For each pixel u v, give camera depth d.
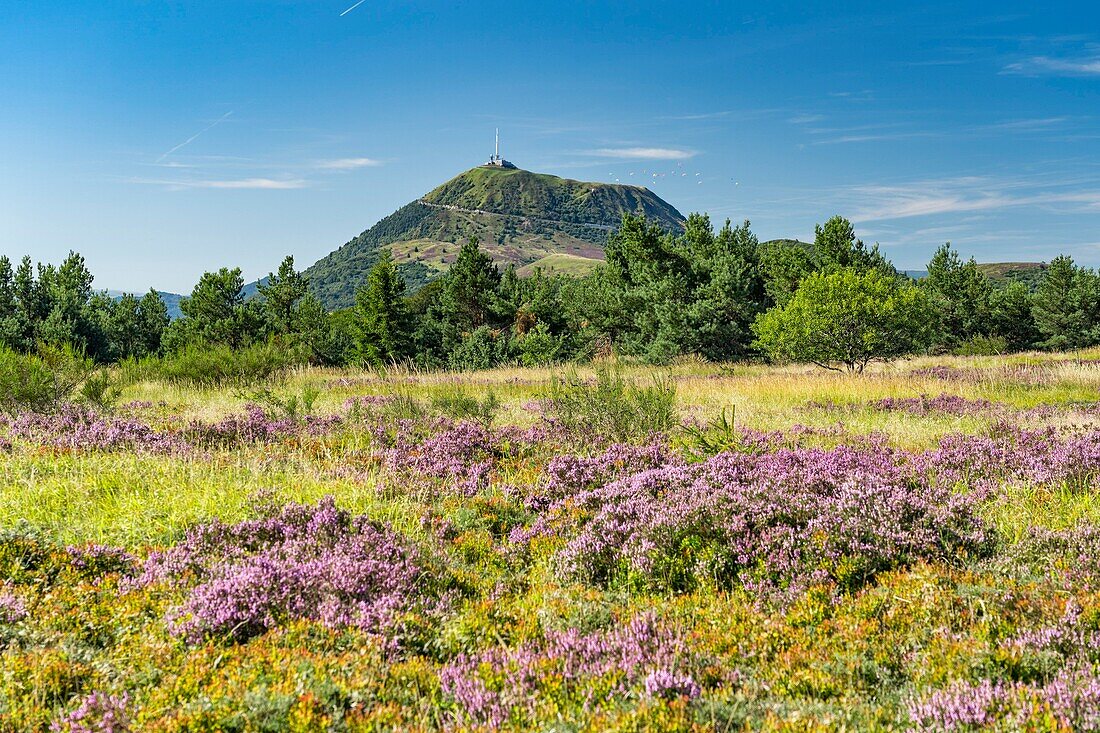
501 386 23.11
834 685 3.89
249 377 23.61
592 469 9.27
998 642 4.11
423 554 6.30
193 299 53.75
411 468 9.87
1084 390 18.80
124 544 6.59
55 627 4.55
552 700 3.70
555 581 5.89
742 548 5.80
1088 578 4.93
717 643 4.48
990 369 25.88
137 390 20.78
